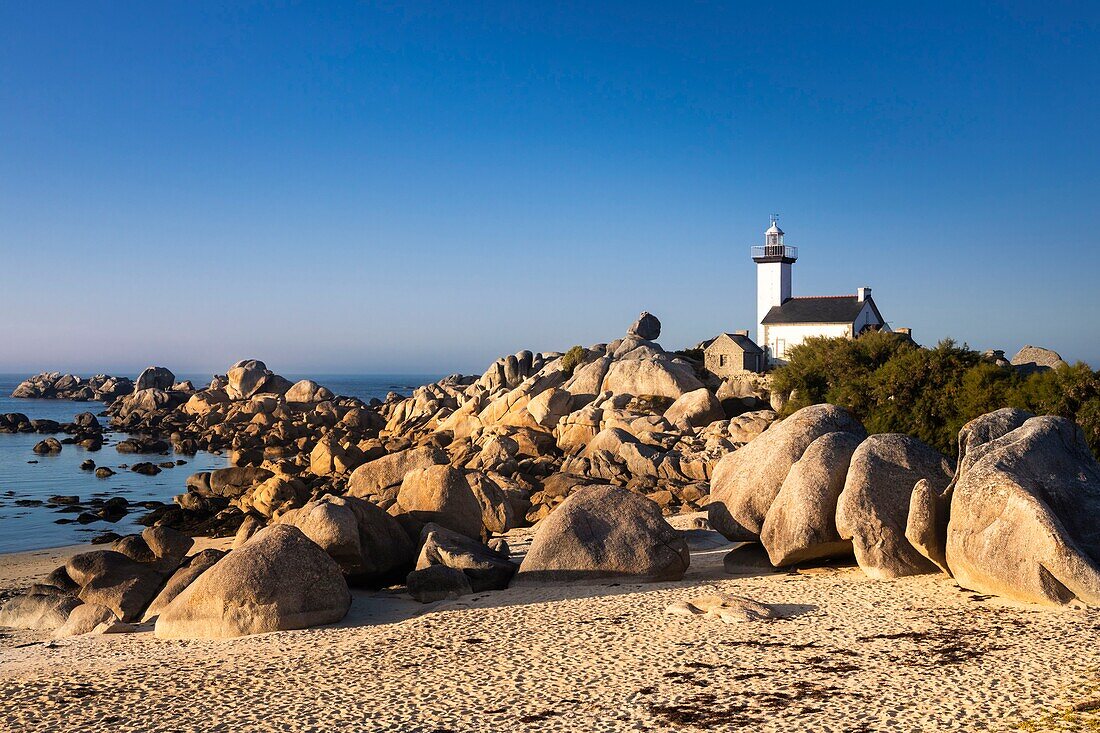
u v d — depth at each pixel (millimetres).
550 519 26438
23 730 15000
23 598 26641
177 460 80312
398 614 22922
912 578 23047
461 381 116562
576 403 69812
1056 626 18203
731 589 23359
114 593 25625
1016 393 43500
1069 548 19469
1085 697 14438
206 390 124250
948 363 47844
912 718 14125
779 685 15961
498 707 15438
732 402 67688
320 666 18094
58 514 50844
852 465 24906
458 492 31156
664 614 20969
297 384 115688
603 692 16000
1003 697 14711
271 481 48750
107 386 187875
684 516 39281
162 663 18875
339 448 63406
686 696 15633
